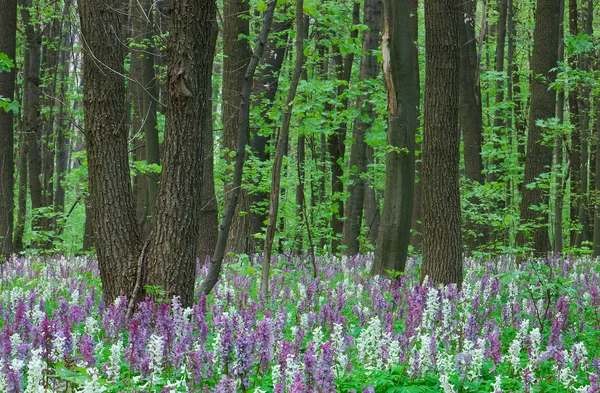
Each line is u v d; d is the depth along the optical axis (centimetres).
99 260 874
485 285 1049
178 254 820
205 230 1585
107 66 868
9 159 1878
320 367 488
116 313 733
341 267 1461
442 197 1165
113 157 883
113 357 531
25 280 1224
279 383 493
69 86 2908
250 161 1627
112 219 871
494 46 3158
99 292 1039
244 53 1680
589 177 2852
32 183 2172
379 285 1091
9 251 1858
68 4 955
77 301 884
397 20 1300
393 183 1304
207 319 870
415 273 1423
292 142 3450
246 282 1113
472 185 2080
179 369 562
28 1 2189
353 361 658
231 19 1662
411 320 750
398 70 1306
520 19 3088
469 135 2161
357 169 1991
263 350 567
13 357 606
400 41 1300
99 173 876
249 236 1535
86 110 882
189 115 820
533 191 1758
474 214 2045
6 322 763
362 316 820
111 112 887
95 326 745
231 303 901
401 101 1309
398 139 1301
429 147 1176
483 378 633
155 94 1675
